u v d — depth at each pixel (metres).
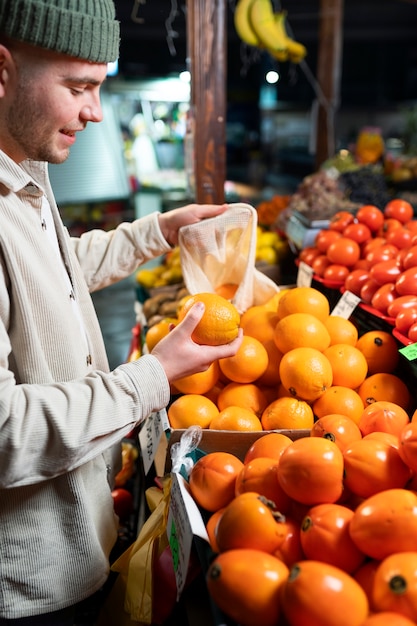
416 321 1.47
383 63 10.95
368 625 0.72
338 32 4.28
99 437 1.02
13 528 1.16
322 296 1.57
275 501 0.97
